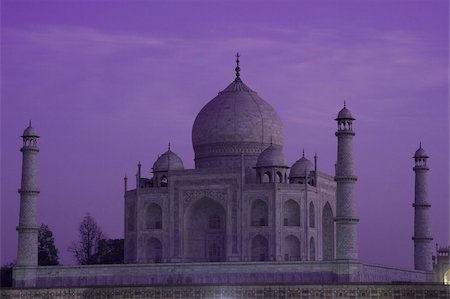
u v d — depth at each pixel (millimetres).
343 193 199750
